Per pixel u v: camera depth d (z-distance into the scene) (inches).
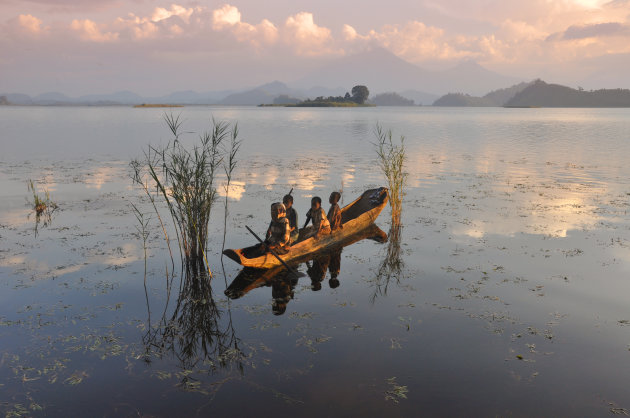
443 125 2509.8
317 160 978.1
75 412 187.5
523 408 189.6
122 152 1080.2
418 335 250.5
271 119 3125.0
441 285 320.5
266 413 186.7
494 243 411.8
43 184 681.0
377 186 681.6
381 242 423.5
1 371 215.8
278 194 622.8
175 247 403.5
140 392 201.3
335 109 7130.9
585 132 1937.7
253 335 252.2
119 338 247.3
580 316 271.0
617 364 221.3
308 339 246.8
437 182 716.7
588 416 184.9
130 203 563.8
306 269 359.3
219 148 1211.2
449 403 192.7
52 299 293.6
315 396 197.8
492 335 249.8
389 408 189.5
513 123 2810.0
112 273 339.3
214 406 191.5
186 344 242.7
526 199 590.9
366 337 249.0
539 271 343.3
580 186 679.1
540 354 230.4
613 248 393.7
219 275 343.3
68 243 406.3
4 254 374.9
